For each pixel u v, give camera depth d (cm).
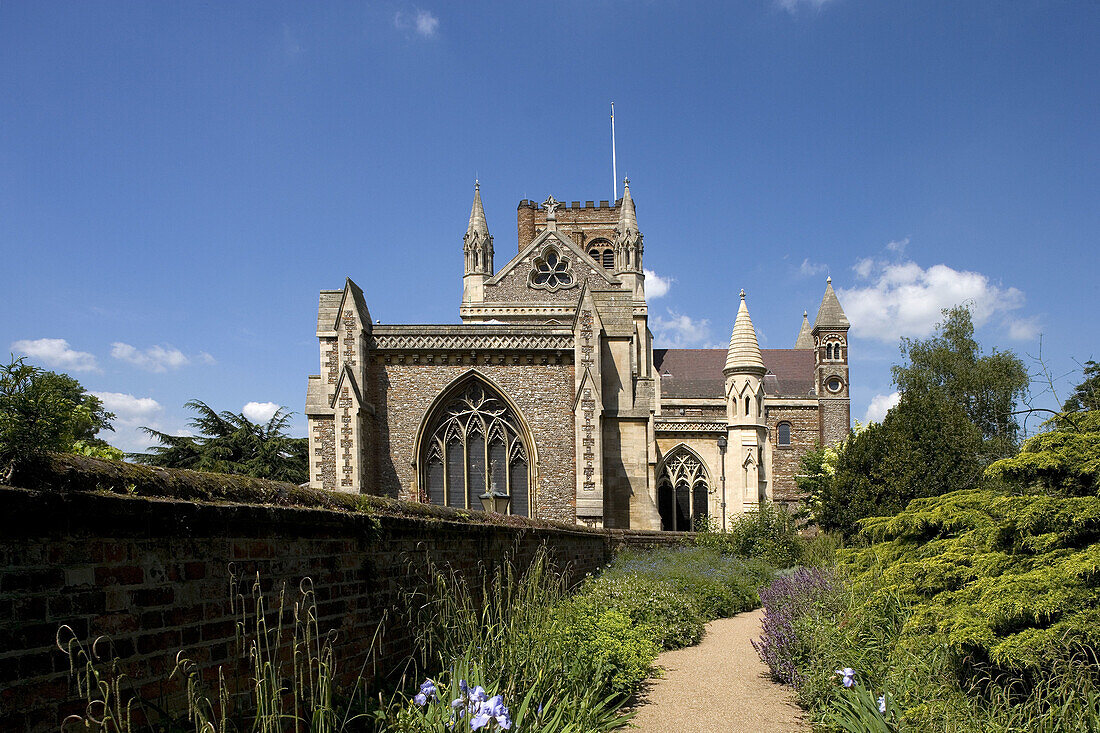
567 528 1659
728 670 1206
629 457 2789
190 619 481
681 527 4747
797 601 1309
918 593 959
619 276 5794
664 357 6581
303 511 608
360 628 712
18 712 359
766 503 2906
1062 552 782
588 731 756
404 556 829
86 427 2005
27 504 364
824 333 6438
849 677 834
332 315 2731
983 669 771
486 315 5147
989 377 4419
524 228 6706
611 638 1061
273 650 566
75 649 392
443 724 599
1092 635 681
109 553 420
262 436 4609
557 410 2712
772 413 6159
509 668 793
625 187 5909
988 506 1001
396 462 2684
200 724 464
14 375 547
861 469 2581
